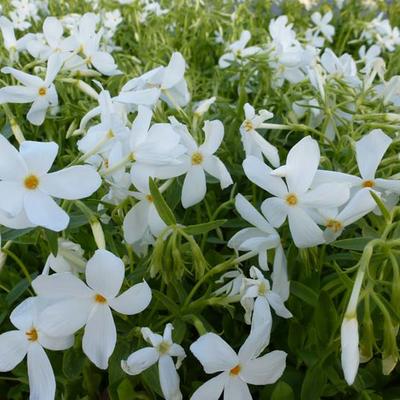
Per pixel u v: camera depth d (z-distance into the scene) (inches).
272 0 18.1
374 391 6.0
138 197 5.4
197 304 5.4
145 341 5.2
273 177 5.1
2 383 6.4
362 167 5.2
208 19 14.6
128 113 7.2
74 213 5.5
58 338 4.7
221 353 4.5
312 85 8.5
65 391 5.8
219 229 6.6
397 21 18.8
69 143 9.0
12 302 5.9
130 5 14.3
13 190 4.4
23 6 14.5
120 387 5.3
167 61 13.0
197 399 4.6
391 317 4.6
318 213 5.1
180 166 5.4
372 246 4.4
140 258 6.2
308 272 5.7
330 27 14.9
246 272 6.5
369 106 8.5
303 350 5.7
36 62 8.7
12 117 6.9
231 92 11.0
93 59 8.8
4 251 5.1
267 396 5.7
